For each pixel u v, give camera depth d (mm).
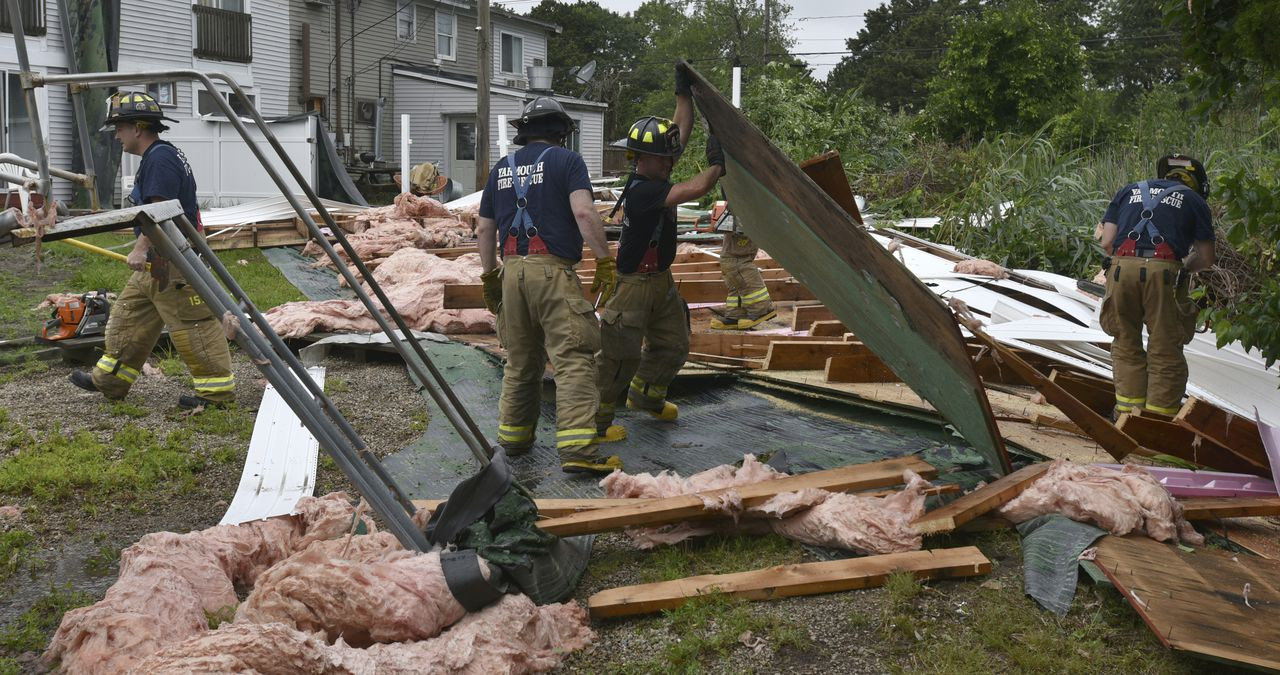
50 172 4500
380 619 3070
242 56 24828
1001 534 4309
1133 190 6129
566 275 5117
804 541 4227
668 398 6801
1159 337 5973
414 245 13375
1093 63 48125
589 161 32812
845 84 65375
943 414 4992
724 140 4434
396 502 3553
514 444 5438
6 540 4164
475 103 29438
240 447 5613
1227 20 4102
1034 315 8000
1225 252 9461
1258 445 4938
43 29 19812
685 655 3342
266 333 3449
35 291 10547
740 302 8828
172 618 3113
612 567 4102
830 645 3424
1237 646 3137
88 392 6805
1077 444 5605
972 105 27969
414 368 3998
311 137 21078
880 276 3924
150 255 5973
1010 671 3270
